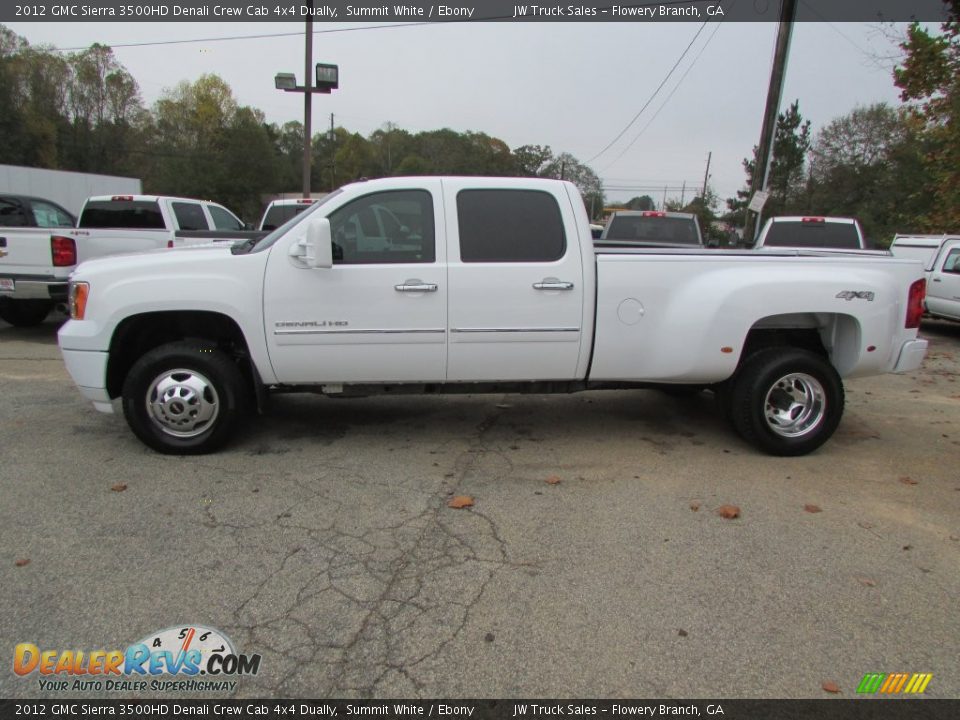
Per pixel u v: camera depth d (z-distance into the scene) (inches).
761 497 162.7
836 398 190.9
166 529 141.3
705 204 2600.9
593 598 118.0
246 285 175.0
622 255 185.0
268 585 120.8
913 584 123.8
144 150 2342.5
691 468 182.2
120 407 228.7
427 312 178.9
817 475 178.4
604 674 98.7
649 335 186.5
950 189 604.1
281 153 3110.2
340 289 176.2
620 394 263.6
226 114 2728.8
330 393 190.9
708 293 184.4
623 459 188.7
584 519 149.3
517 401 251.1
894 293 192.1
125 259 180.1
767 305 184.9
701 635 107.9
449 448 196.2
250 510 151.2
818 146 2181.3
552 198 182.9
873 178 1990.7
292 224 179.3
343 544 136.3
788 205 2101.4
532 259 181.5
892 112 2071.9
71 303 180.2
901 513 154.5
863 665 101.3
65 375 275.6
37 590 117.7
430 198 179.2
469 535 141.0
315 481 168.9
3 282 335.0
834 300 186.5
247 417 222.2
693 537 141.2
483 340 181.8
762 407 188.5
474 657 102.0
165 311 176.9
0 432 201.3
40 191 891.4
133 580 121.5
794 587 122.3
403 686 95.9
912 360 197.9
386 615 112.3
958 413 247.8
